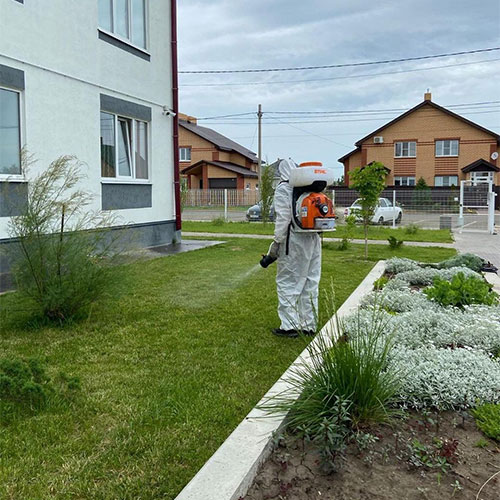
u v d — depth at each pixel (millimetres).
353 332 3629
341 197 26250
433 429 2756
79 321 5188
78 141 9219
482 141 37094
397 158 38875
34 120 8180
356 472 2357
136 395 3414
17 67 7809
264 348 4473
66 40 8828
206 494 2109
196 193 32438
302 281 4766
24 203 4871
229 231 18688
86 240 5000
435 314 4648
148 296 6520
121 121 10820
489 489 2229
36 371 3330
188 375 3803
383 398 2824
